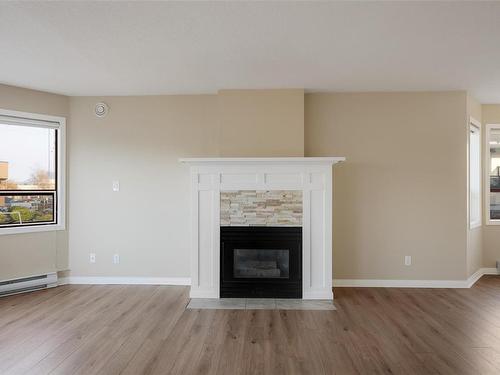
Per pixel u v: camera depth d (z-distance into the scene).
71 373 2.46
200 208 4.14
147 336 3.08
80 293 4.30
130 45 3.10
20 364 2.59
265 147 4.36
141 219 4.69
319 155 4.59
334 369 2.53
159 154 4.69
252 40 3.00
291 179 4.10
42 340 3.00
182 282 4.66
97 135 4.70
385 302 3.97
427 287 4.54
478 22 2.68
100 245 4.70
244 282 4.10
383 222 4.57
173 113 4.68
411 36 2.92
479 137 5.18
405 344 2.93
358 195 4.58
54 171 4.65
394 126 4.57
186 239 4.66
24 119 4.37
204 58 3.39
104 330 3.21
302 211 4.09
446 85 4.31
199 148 4.66
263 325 3.33
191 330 3.21
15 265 4.30
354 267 4.58
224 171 4.12
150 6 2.45
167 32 2.85
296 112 4.37
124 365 2.58
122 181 4.69
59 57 3.38
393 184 4.57
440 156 4.55
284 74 3.86
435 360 2.66
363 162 4.57
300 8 2.47
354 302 3.97
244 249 4.14
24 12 2.52
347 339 3.03
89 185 4.70
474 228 4.95
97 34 2.88
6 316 3.55
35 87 4.35
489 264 5.26
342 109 4.59
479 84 4.27
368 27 2.76
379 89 4.46
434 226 4.55
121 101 4.70
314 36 2.92
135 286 4.61
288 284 4.08
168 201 4.67
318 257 4.09
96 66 3.62
